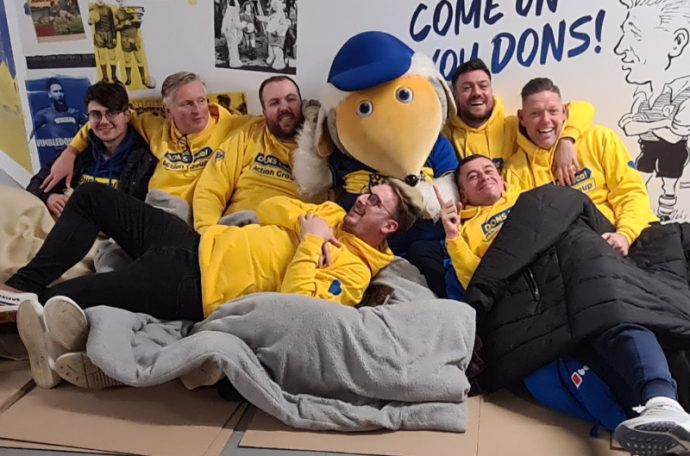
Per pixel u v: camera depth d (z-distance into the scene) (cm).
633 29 188
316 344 152
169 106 203
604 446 142
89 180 212
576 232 167
